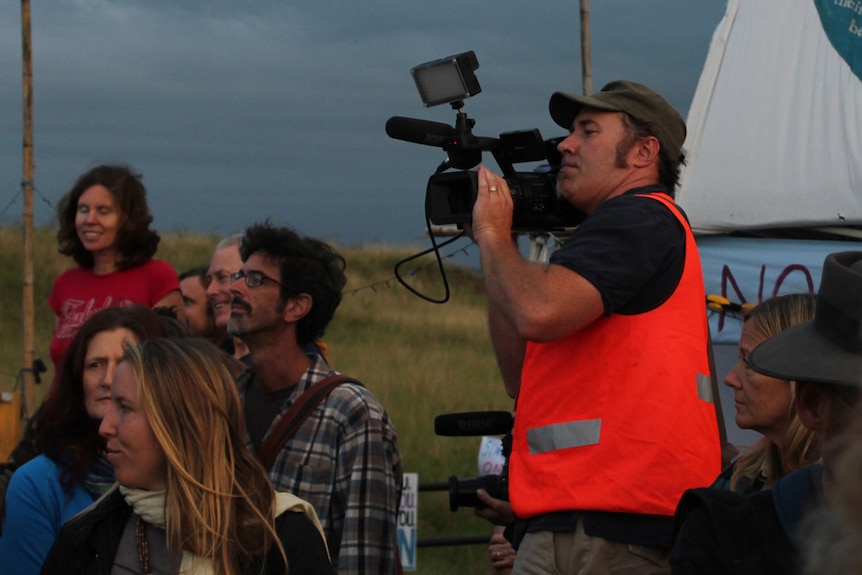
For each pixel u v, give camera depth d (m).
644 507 3.11
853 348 1.67
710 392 3.31
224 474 2.75
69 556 2.82
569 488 3.19
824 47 5.89
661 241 3.24
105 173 6.07
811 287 5.83
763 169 5.93
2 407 7.70
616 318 3.22
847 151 5.71
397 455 4.09
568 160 3.55
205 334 6.45
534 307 3.15
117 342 3.65
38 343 21.78
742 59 6.14
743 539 1.90
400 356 21.86
